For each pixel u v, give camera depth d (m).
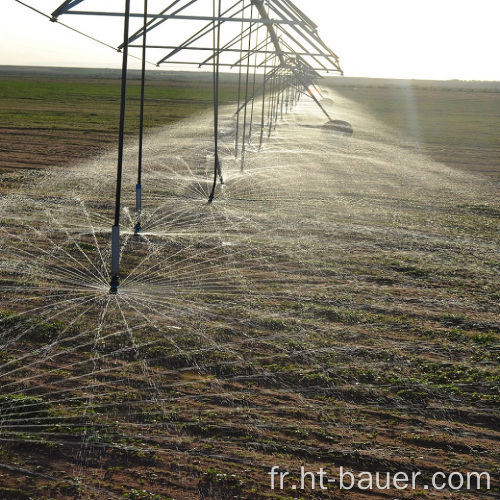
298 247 9.27
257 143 23.28
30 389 4.77
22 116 28.20
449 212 12.66
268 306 6.84
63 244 8.73
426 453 4.25
